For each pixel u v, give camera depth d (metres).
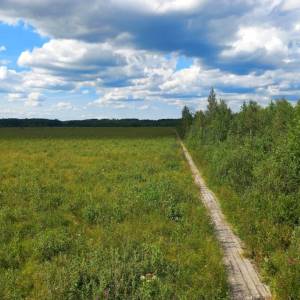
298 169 13.82
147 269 9.22
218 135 32.97
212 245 10.91
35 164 27.27
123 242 10.91
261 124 24.89
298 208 11.74
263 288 8.67
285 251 10.11
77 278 8.38
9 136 67.25
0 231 11.74
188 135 59.50
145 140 58.91
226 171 20.00
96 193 17.52
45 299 7.74
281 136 18.92
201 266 9.58
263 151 19.69
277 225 11.35
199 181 22.44
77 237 11.55
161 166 27.28
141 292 7.98
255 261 10.19
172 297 8.02
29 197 16.67
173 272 9.16
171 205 15.05
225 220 14.22
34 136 68.25
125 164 28.42
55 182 20.08
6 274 8.84
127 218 13.80
